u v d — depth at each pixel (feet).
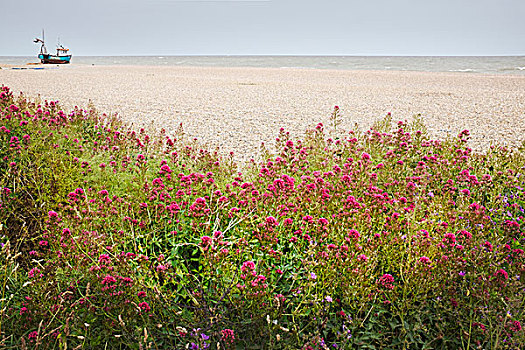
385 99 69.92
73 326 8.98
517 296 9.62
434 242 11.60
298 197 14.20
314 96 73.82
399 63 291.38
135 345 8.98
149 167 18.61
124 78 113.60
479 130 42.45
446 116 51.42
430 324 10.02
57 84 88.48
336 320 10.09
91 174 17.01
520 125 45.27
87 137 23.32
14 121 19.94
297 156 21.01
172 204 13.07
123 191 15.87
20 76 111.04
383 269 12.05
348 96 74.33
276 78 123.85
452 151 22.56
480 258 10.80
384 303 10.57
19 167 16.26
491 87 93.86
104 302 9.70
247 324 9.59
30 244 13.35
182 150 21.66
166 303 9.80
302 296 10.16
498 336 8.86
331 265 10.52
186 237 12.88
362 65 256.32
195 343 9.00
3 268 9.98
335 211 14.38
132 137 22.07
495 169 20.11
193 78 118.93
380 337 9.89
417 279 10.26
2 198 13.75
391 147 23.67
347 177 15.61
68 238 10.94
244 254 11.68
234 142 35.58
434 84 102.83
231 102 63.21
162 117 47.62
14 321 9.49
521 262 11.11
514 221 13.26
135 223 12.85
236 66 232.12
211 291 10.63
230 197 14.47
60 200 14.60
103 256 10.44
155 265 12.00
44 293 9.52
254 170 19.65
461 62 312.50
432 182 18.54
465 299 10.28
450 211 13.93
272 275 11.06
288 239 12.42
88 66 212.23
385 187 17.79
